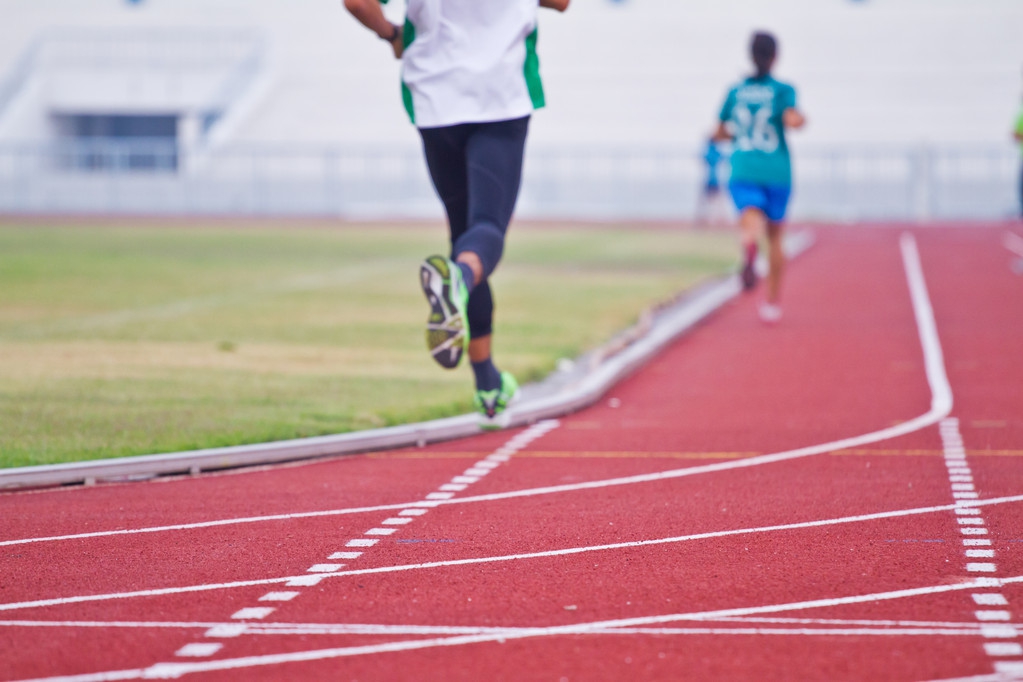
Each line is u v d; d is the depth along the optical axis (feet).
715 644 42.37
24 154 512.22
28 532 60.54
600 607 46.96
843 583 50.01
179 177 506.07
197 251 264.31
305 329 140.77
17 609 47.29
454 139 56.08
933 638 42.80
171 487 72.23
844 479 72.59
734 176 148.05
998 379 112.16
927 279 203.92
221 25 635.66
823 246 277.85
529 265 235.40
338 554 55.72
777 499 67.21
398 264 235.61
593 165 503.20
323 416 90.07
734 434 88.69
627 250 277.85
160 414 89.45
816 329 148.36
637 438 87.92
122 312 155.12
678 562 53.72
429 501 67.67
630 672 39.75
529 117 56.34
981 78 545.44
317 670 40.19
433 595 48.83
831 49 572.10
